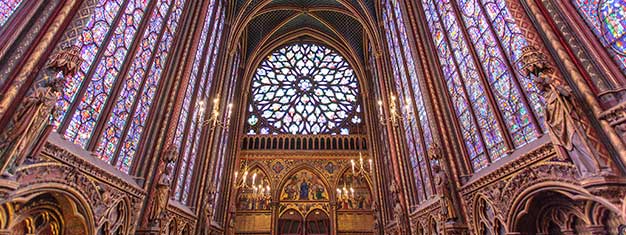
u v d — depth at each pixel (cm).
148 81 1182
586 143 530
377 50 2444
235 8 2411
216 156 1997
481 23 1012
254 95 3083
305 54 3372
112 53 939
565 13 649
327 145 2761
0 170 480
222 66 2161
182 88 1341
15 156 506
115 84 963
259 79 3191
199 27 1541
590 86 561
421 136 1520
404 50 1803
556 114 595
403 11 1622
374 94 2738
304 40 3369
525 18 729
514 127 859
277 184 2547
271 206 2455
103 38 888
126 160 1037
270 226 2394
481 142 1028
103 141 895
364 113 2903
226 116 2261
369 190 2562
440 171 1155
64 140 725
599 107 531
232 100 2575
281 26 3045
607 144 519
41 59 589
